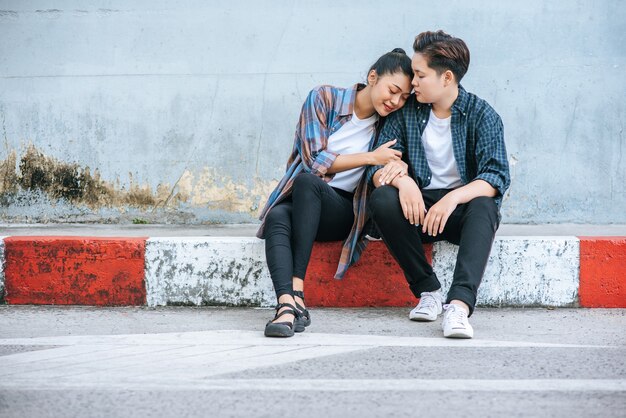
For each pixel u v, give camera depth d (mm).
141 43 5062
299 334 3309
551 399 2471
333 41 5016
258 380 2660
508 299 3787
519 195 4996
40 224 5113
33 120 5109
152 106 5078
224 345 3129
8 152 5125
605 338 3232
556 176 4980
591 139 4953
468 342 3166
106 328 3416
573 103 4949
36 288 3852
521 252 3770
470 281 3250
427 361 2887
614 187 4961
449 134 3592
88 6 5066
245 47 5043
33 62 5090
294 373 2740
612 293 3777
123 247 3822
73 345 3131
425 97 3492
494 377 2689
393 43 5000
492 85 4973
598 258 3766
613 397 2490
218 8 5035
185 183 5098
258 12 5027
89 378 2686
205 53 5055
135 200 5121
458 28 4977
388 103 3527
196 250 3816
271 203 3641
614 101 4930
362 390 2555
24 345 3131
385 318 3602
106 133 5102
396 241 3449
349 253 3645
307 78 5031
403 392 2535
